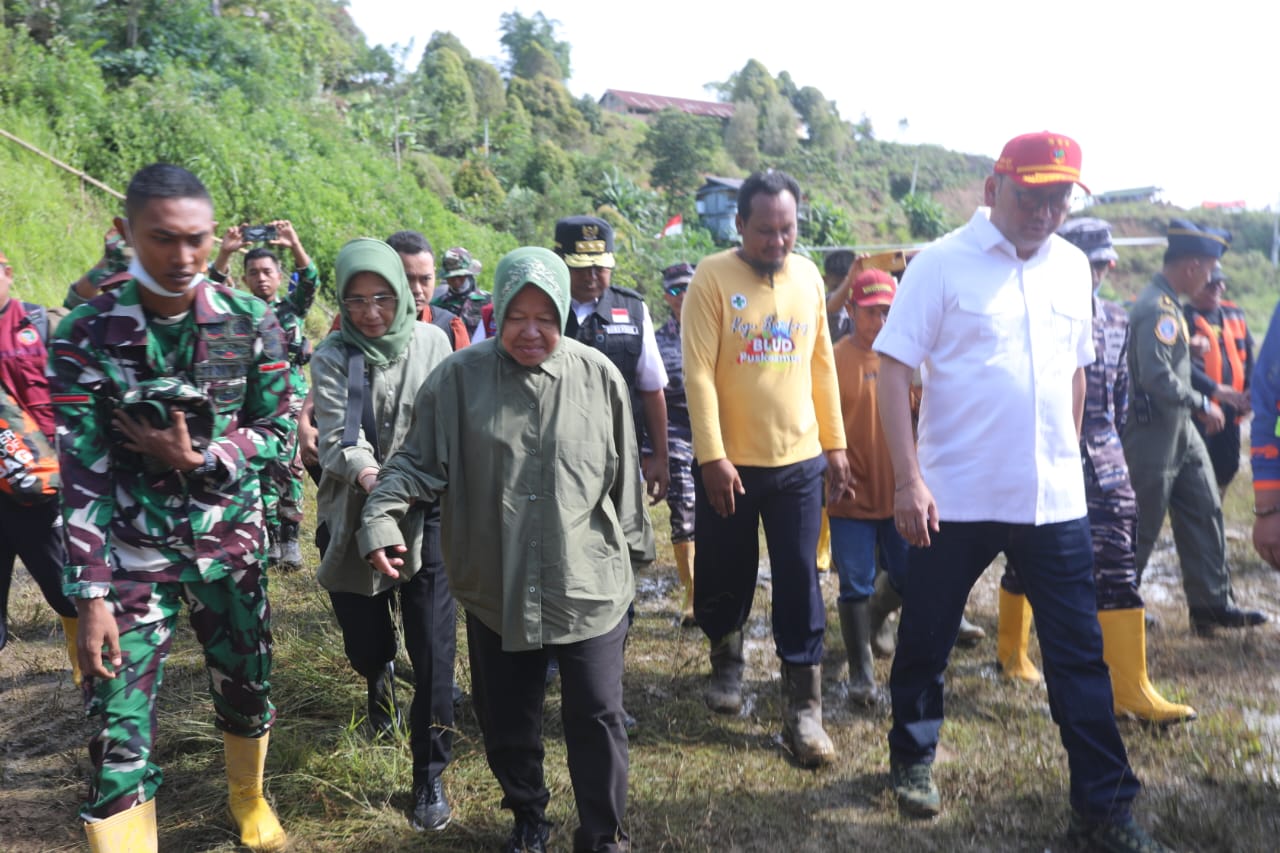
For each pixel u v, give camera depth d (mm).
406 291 3256
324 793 3256
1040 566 3068
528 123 59281
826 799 3330
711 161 58094
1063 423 3092
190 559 2689
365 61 43156
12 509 3584
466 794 3342
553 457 2689
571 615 2662
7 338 3477
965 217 78750
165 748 3586
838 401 3908
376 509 2611
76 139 14039
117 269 4250
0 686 4105
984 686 4289
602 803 2682
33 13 18391
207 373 2645
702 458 3611
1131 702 3879
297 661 4141
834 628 5020
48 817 3143
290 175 16797
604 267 4004
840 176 75000
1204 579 4879
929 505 3059
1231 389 5391
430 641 3160
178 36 20609
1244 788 3311
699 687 4289
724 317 3615
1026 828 3127
